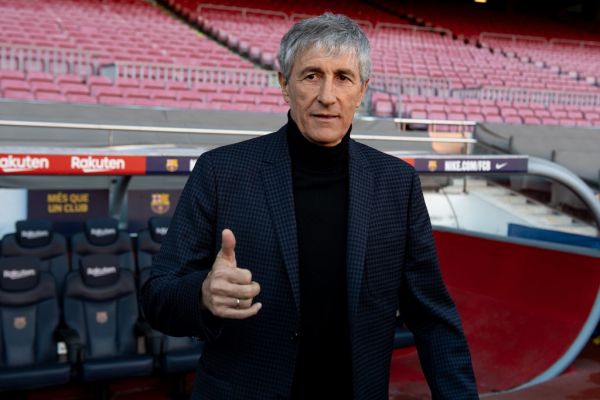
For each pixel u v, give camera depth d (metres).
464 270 5.83
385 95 13.77
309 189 1.54
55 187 6.80
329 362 1.53
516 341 5.08
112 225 5.89
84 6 17.27
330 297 1.51
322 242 1.52
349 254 1.50
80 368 4.79
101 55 13.34
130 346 5.21
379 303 1.56
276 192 1.51
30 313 5.02
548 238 6.03
